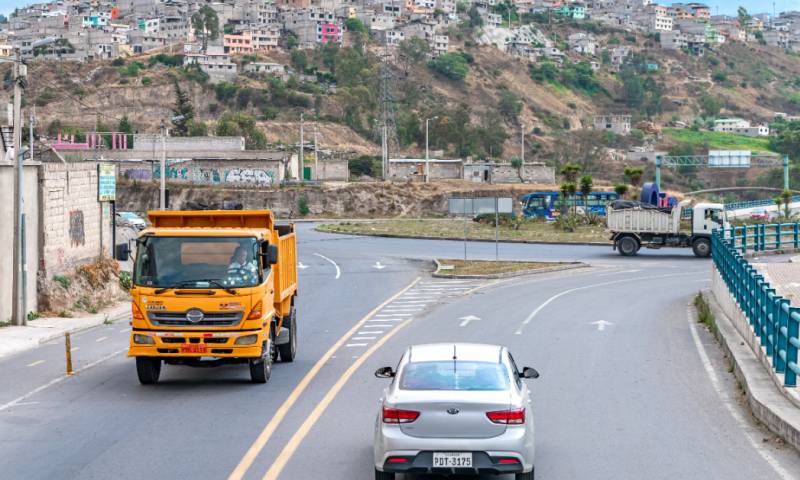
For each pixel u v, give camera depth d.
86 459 13.33
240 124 182.38
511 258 56.16
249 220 20.27
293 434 14.84
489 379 11.79
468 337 27.11
